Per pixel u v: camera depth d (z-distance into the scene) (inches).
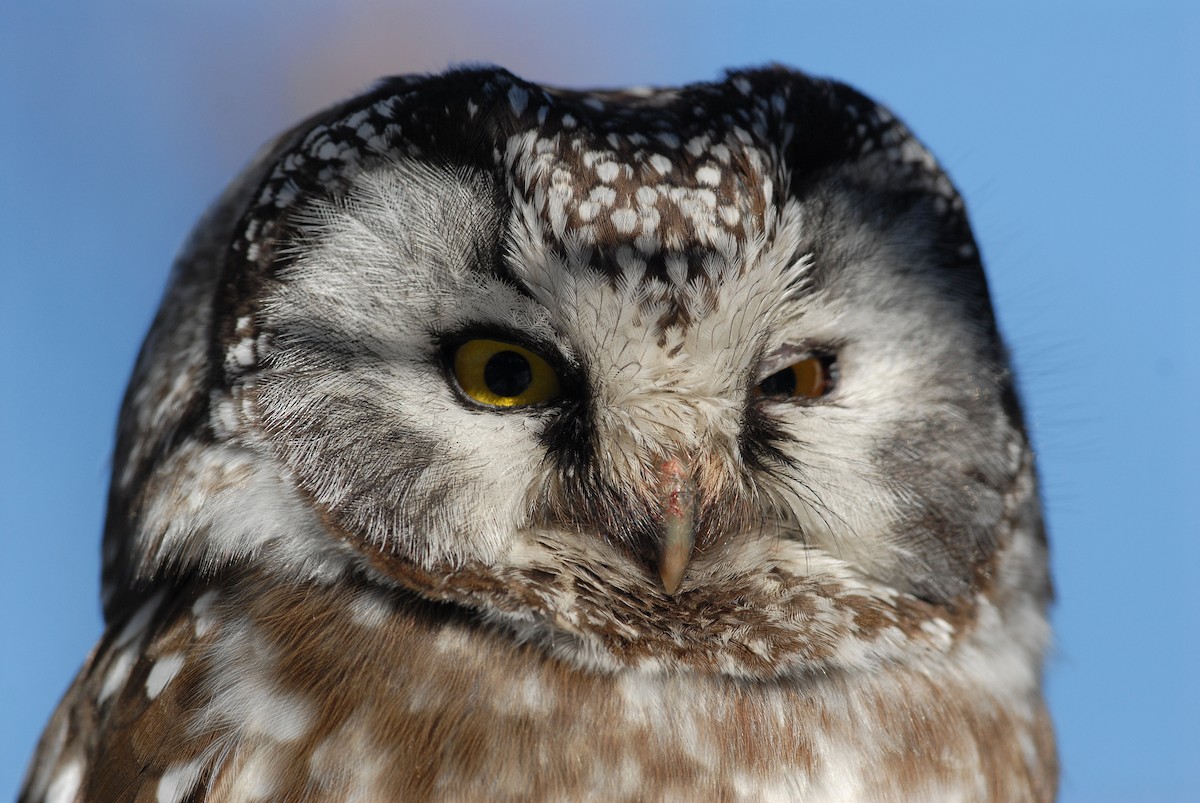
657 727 58.1
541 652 58.1
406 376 58.1
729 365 58.1
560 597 58.1
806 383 58.6
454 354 58.2
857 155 58.6
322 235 58.1
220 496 58.2
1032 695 59.2
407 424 58.1
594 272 57.9
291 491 58.1
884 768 58.3
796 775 58.2
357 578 58.1
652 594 58.2
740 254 57.9
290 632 58.0
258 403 58.1
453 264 58.0
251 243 58.2
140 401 59.1
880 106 58.8
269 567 58.1
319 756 57.8
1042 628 59.3
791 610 58.4
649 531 58.1
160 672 58.2
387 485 58.0
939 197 58.7
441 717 57.9
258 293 58.1
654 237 57.9
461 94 58.2
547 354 58.1
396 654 58.0
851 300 58.5
